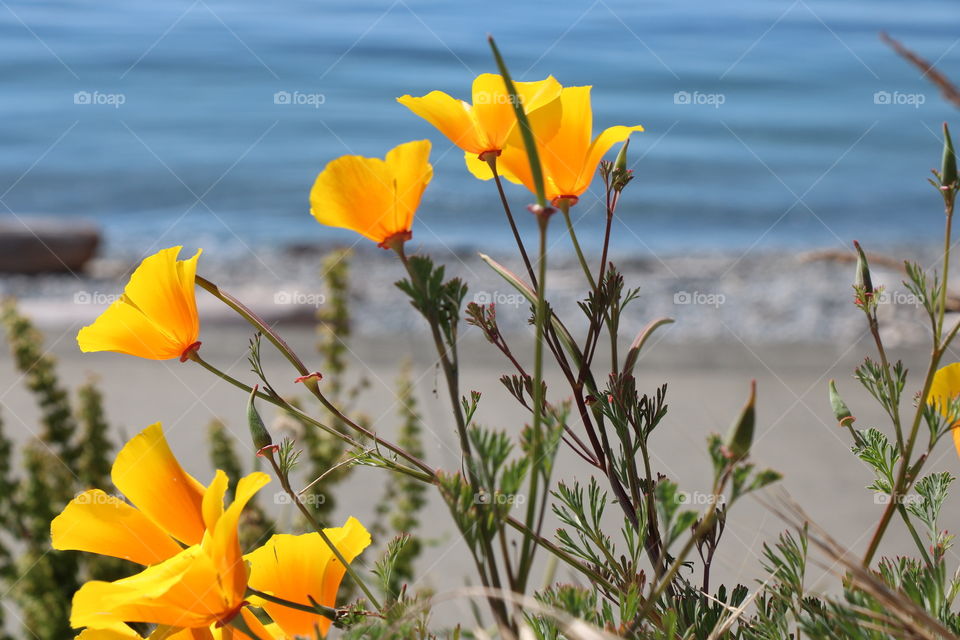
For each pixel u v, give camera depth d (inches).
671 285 400.2
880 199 639.8
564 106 43.2
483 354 258.1
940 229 563.8
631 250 490.9
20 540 105.0
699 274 424.8
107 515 37.2
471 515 30.7
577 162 43.6
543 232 32.4
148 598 34.6
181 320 41.9
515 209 583.8
